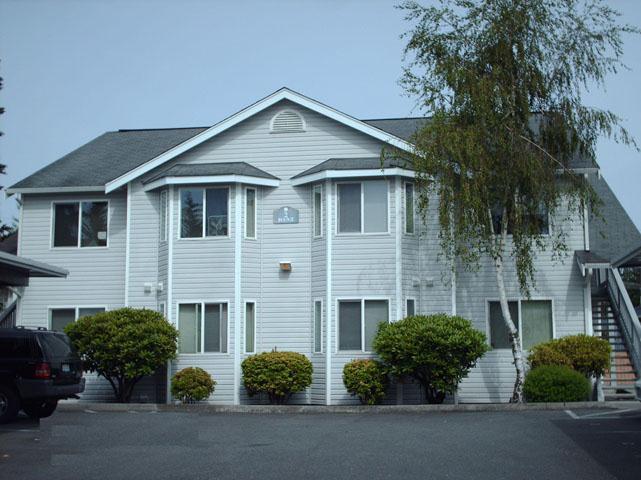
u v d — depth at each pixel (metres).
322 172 23.17
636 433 13.79
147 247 25.09
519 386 21.00
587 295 23.36
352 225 23.28
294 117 24.66
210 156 24.92
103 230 26.20
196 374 22.73
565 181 21.25
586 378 20.75
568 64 20.67
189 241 23.97
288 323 23.75
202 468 11.43
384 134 23.72
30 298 26.16
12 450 13.27
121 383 23.25
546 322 23.53
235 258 23.66
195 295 23.72
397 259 22.86
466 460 11.62
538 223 21.16
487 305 23.62
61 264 26.16
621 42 20.77
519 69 20.59
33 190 26.06
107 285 25.84
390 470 10.98
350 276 23.03
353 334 22.86
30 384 16.88
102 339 22.25
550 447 12.55
